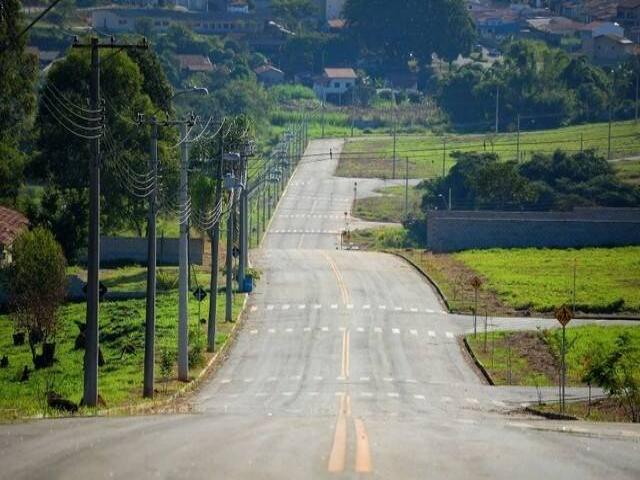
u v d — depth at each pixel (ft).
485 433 232.53
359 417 292.81
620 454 206.59
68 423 242.78
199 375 487.61
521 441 218.79
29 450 195.83
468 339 603.26
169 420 253.65
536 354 565.12
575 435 239.09
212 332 555.28
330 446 200.54
